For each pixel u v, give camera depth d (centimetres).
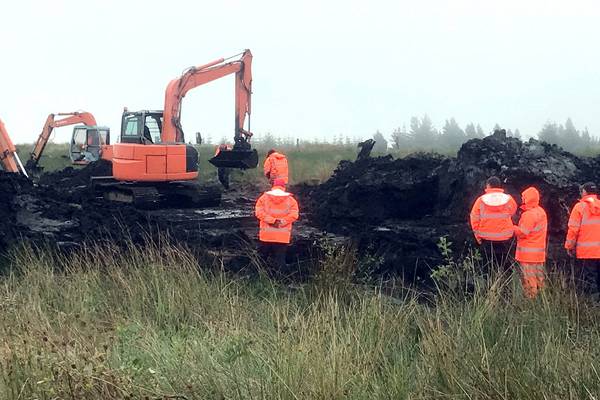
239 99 2127
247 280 917
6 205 1170
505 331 606
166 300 765
